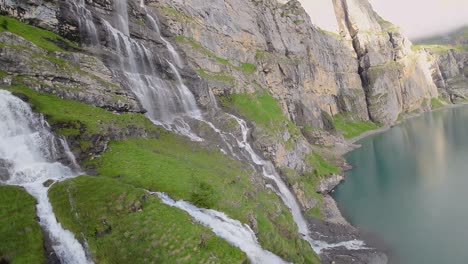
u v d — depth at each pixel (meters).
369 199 80.38
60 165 38.44
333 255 52.91
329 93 199.88
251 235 37.88
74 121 42.34
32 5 54.41
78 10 60.81
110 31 64.38
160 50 79.12
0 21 48.94
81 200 33.03
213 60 96.00
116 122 48.66
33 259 27.75
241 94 94.69
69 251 29.59
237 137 72.69
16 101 38.94
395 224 65.50
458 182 85.38
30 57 45.78
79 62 52.69
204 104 77.06
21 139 37.34
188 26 99.69
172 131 60.53
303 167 86.19
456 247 55.00
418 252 54.72
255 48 134.38
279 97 127.56
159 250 30.23
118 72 60.16
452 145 129.25
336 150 138.75
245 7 137.50
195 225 33.38
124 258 29.41
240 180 51.31
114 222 31.67
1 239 28.11
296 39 168.75
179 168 44.38
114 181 36.16
